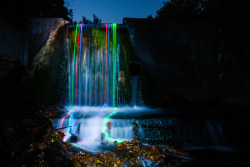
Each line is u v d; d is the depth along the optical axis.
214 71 11.73
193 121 7.73
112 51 13.66
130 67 13.68
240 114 8.37
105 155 5.26
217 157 5.93
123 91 13.71
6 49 9.94
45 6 12.33
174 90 12.15
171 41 12.26
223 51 11.77
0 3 9.70
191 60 12.01
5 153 3.87
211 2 12.34
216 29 12.09
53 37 12.20
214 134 7.67
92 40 13.59
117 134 7.70
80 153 4.96
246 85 11.09
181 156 5.93
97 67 13.70
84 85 13.59
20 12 10.93
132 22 12.44
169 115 8.30
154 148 6.07
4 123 5.45
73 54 13.40
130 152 5.66
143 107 12.74
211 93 11.55
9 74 9.01
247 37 11.24
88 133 7.75
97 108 12.18
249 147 7.20
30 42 11.84
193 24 12.29
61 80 12.92
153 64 12.35
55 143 4.14
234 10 11.46
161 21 12.45
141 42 12.30
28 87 10.02
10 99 7.51
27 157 4.23
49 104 11.28
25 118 6.57
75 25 13.11
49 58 12.03
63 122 7.81
